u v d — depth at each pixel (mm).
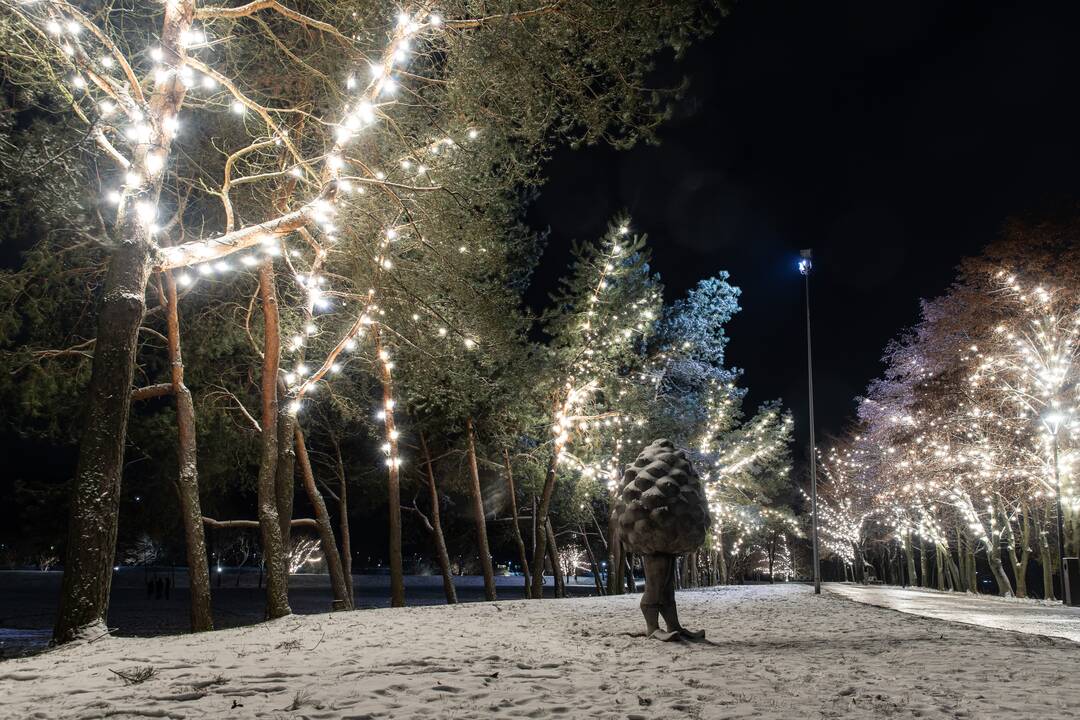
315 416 30656
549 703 6922
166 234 18688
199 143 19344
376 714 6422
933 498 43000
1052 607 26141
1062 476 31188
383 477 34250
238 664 8727
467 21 14039
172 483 23891
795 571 89750
